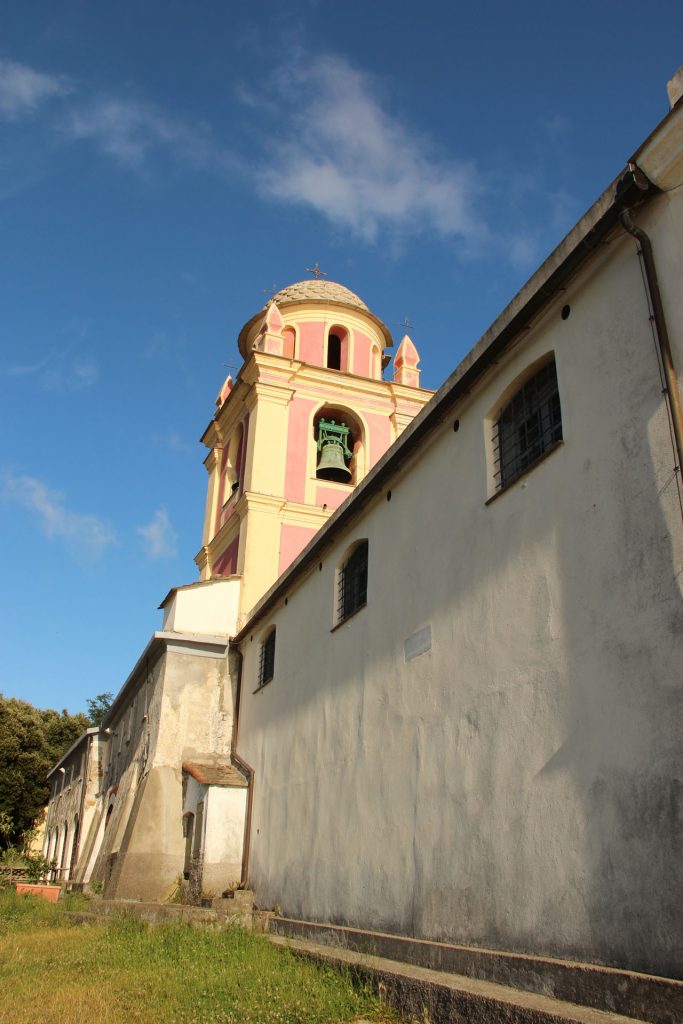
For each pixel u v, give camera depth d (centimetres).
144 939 1034
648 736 575
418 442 1030
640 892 554
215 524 2364
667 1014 483
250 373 2266
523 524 780
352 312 2489
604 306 715
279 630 1556
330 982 750
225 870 1468
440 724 870
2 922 1333
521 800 704
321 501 2142
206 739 1741
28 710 3859
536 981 597
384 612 1073
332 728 1184
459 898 771
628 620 617
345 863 1048
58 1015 627
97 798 2594
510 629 771
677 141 629
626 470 650
